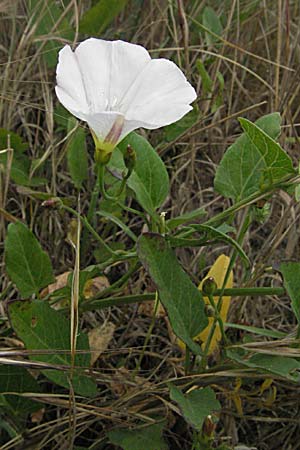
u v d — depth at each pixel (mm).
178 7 342
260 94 374
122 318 314
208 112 363
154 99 253
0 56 361
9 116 342
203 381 275
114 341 316
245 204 267
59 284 308
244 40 387
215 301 287
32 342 265
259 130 245
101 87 256
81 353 274
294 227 326
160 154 337
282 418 301
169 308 259
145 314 318
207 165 364
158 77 255
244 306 313
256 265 306
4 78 333
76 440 300
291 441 308
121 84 257
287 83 353
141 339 320
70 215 339
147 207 269
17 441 282
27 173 333
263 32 375
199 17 379
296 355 261
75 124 317
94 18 351
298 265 264
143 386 290
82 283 279
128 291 323
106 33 379
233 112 371
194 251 341
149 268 256
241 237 279
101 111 257
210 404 256
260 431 310
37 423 300
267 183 271
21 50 341
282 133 342
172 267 261
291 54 360
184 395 259
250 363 258
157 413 285
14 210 340
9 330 290
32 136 360
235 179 277
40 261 279
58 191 347
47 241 334
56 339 269
